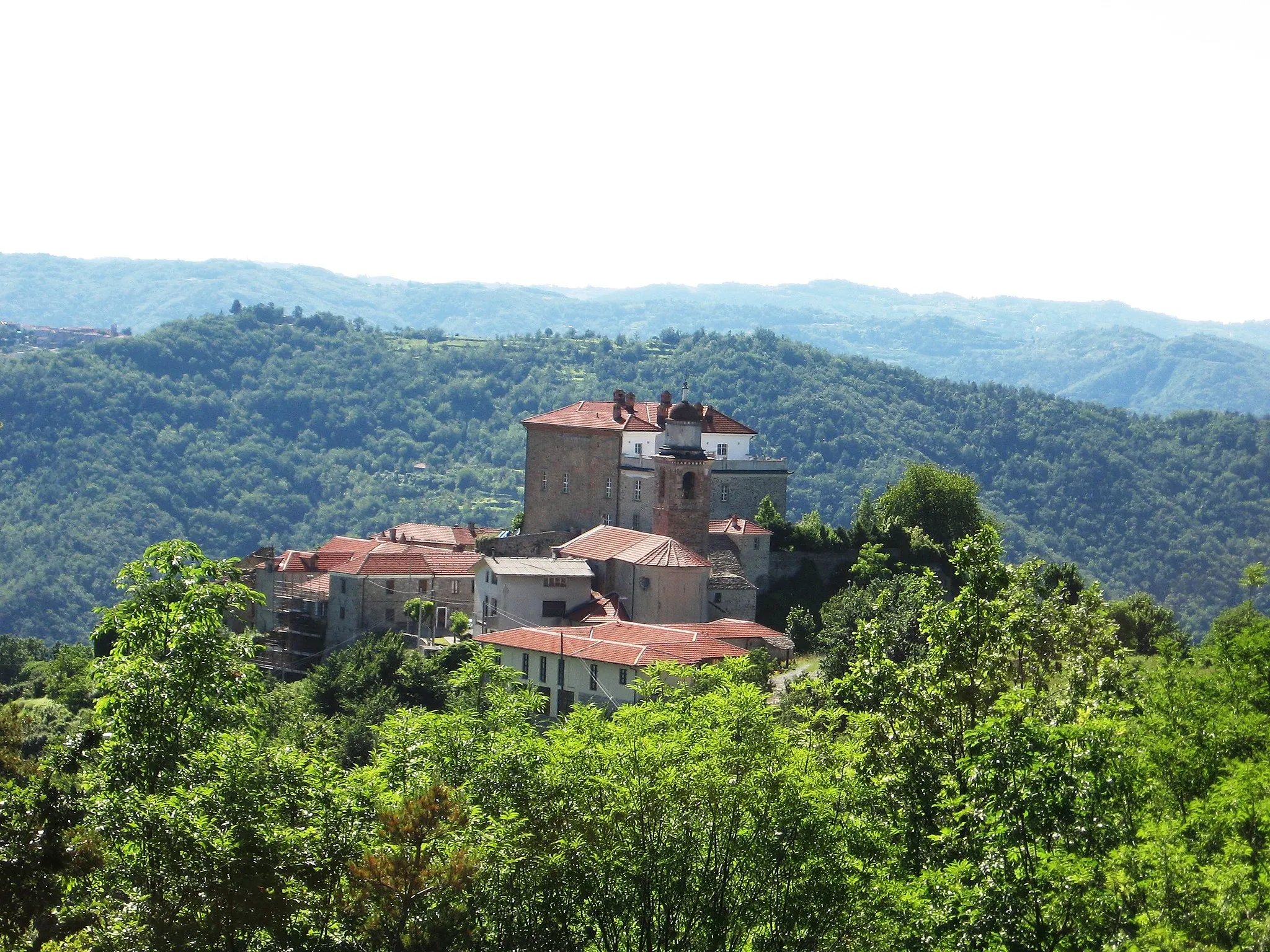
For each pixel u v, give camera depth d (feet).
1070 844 258.98
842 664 609.83
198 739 291.58
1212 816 276.00
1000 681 325.42
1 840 255.70
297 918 251.80
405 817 251.19
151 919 246.47
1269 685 357.20
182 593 304.09
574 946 271.90
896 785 311.68
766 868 281.74
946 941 252.83
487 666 525.34
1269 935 228.84
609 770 295.07
